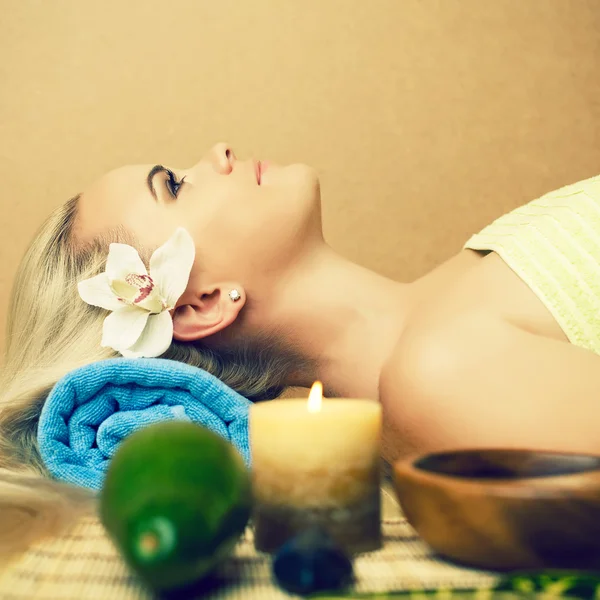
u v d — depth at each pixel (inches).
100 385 39.9
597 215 41.0
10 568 25.9
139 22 73.3
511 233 42.9
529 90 76.7
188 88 73.0
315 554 21.5
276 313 45.3
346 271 46.3
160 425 23.5
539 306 38.2
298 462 25.1
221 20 74.0
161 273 42.8
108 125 72.0
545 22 77.6
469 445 33.4
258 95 73.6
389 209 74.0
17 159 71.2
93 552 27.1
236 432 40.6
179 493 21.1
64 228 48.0
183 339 44.9
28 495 33.5
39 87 72.0
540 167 76.0
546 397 32.7
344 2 75.5
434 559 24.9
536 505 20.9
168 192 45.8
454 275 44.9
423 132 75.1
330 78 74.5
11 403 42.6
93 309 44.6
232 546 22.6
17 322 47.4
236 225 44.3
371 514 25.7
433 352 36.2
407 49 75.7
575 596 18.6
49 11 72.7
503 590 19.0
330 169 73.7
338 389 45.5
